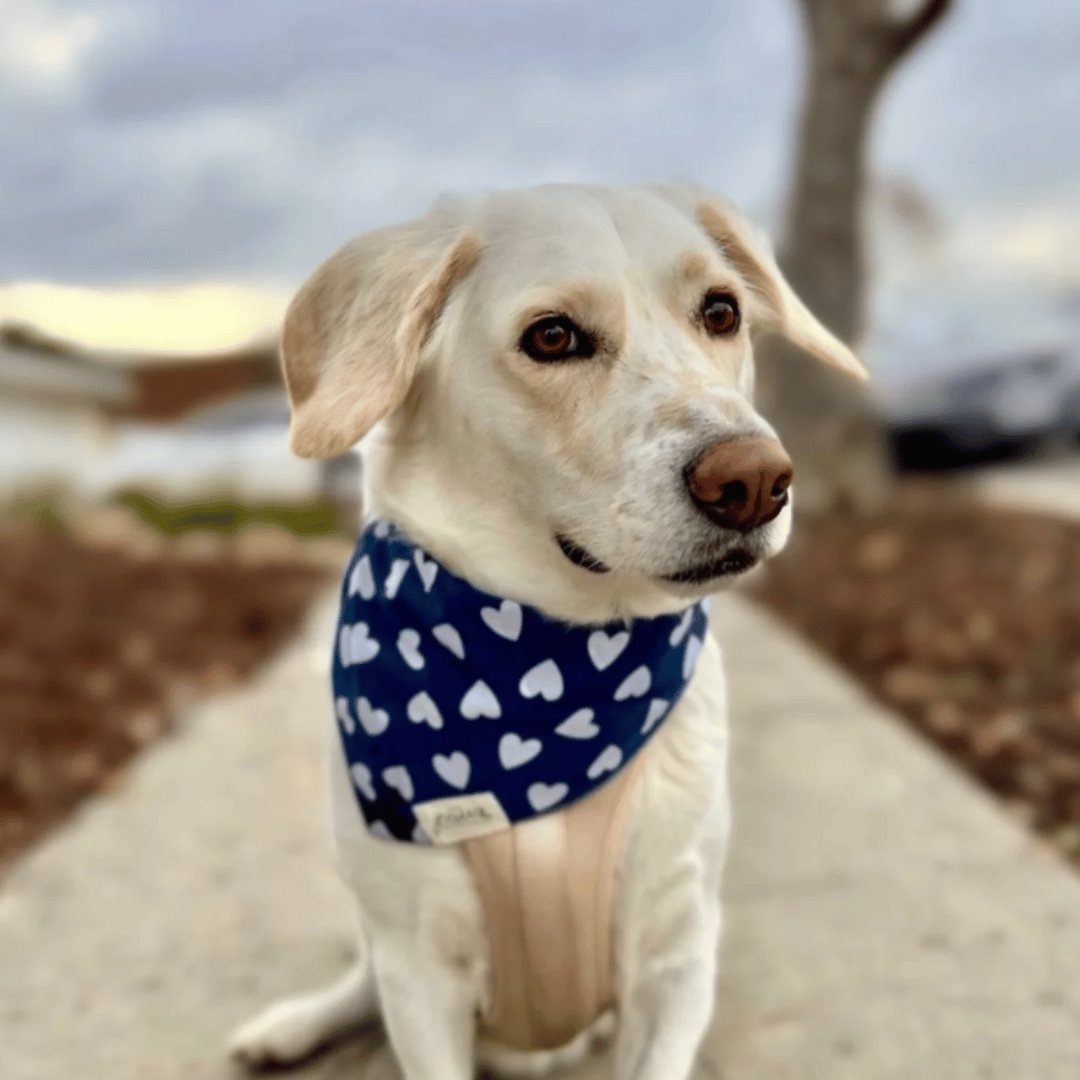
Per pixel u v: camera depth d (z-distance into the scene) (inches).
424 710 18.9
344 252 20.1
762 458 16.5
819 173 87.7
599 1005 20.2
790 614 63.0
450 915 19.2
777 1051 24.2
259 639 64.1
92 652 59.1
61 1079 24.3
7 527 101.0
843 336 89.4
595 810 18.8
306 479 117.0
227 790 39.6
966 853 32.1
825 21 85.5
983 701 45.9
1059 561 69.0
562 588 18.7
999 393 114.5
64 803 39.9
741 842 33.4
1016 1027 24.6
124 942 29.6
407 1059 19.5
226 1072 24.4
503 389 18.5
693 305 19.3
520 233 18.9
